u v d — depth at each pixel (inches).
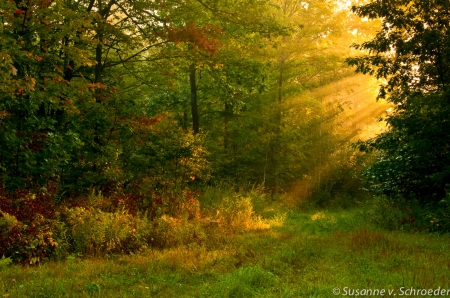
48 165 433.4
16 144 412.8
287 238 450.9
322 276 278.5
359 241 397.1
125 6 586.6
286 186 1076.5
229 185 759.1
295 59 893.8
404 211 553.9
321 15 858.1
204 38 561.9
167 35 563.2
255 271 279.4
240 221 569.9
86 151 515.8
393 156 607.8
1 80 376.5
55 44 467.8
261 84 689.0
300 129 1007.0
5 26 414.9
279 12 825.5
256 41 681.0
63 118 525.7
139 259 342.0
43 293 236.7
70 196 477.4
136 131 573.0
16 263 322.7
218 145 969.5
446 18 586.9
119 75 624.4
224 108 968.9
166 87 832.9
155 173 565.6
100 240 372.8
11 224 331.3
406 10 610.9
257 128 956.6
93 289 248.7
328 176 1050.1
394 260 326.6
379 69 637.9
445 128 527.8
